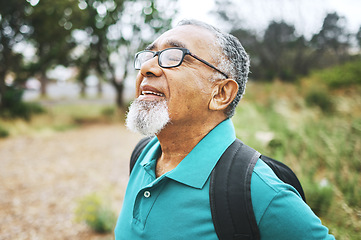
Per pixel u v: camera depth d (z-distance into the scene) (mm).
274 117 6293
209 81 952
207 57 950
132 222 953
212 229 820
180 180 882
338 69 9164
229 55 994
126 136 11023
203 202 844
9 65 11922
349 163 3398
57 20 11797
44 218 3977
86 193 4879
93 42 14875
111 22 14398
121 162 7074
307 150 3957
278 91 9438
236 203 792
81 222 3842
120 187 5223
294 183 980
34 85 33719
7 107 11727
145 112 934
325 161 3633
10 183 5332
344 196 2568
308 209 802
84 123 13898
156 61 958
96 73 16578
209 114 992
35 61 12883
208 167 881
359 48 13945
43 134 10180
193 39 957
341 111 5934
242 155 885
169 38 978
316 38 14258
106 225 3590
